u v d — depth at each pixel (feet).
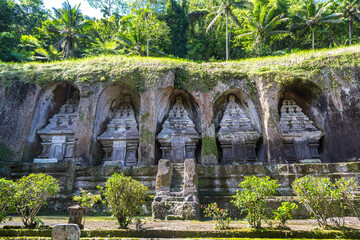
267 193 20.45
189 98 53.93
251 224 20.53
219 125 52.65
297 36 110.01
